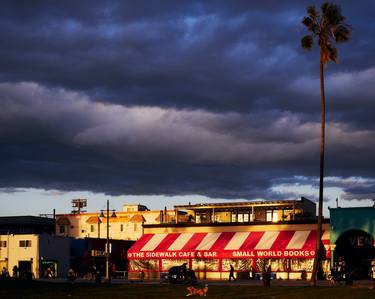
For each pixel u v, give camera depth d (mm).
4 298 52312
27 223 136125
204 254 87625
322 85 65500
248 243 86750
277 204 93125
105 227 149625
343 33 65250
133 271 92938
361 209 81250
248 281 79062
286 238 85500
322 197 64125
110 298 51500
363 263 83625
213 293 54969
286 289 57188
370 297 47656
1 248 113875
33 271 111062
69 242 118062
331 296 49531
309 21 66500
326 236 83375
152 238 95188
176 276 73438
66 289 61500
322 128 65062
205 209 98812
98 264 118375
